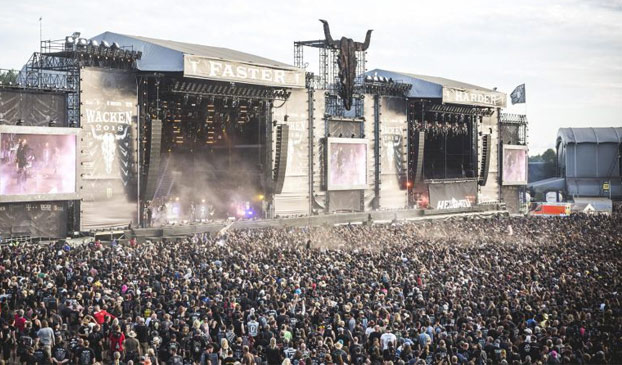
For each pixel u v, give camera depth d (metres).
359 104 93.44
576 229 76.50
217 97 73.69
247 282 33.12
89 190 64.06
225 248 48.53
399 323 26.17
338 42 87.06
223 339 21.73
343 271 38.62
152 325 25.30
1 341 24.81
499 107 111.62
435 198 102.19
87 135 63.81
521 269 42.91
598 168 160.38
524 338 24.47
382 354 23.20
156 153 66.94
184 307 27.06
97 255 42.88
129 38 71.12
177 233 64.75
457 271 40.69
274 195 81.00
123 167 66.75
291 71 78.50
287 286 33.22
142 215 68.31
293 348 22.33
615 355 22.92
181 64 67.19
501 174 118.31
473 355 22.64
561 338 24.48
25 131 58.16
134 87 67.56
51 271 35.81
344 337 24.42
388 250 52.53
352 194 91.00
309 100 85.06
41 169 59.41
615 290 35.59
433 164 112.94
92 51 63.91
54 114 62.09
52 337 23.62
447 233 71.81
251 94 76.31
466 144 112.50
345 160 88.62
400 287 35.22
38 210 60.16
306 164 84.94
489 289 34.59
